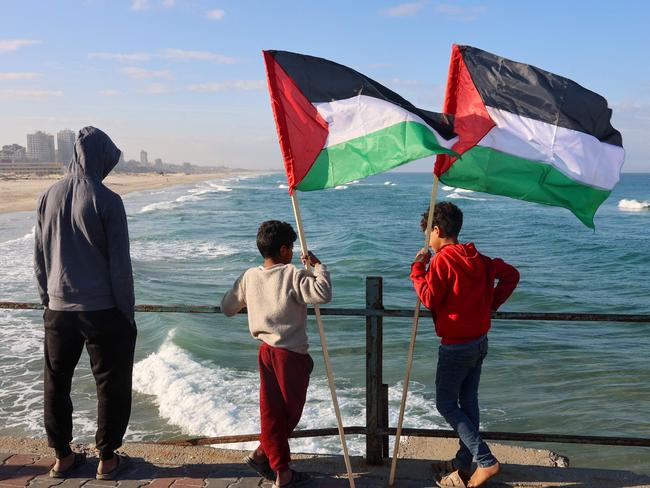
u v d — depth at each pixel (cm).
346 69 319
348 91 315
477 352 313
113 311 329
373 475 351
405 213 5478
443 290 306
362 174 306
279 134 310
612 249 2978
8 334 1246
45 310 340
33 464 363
